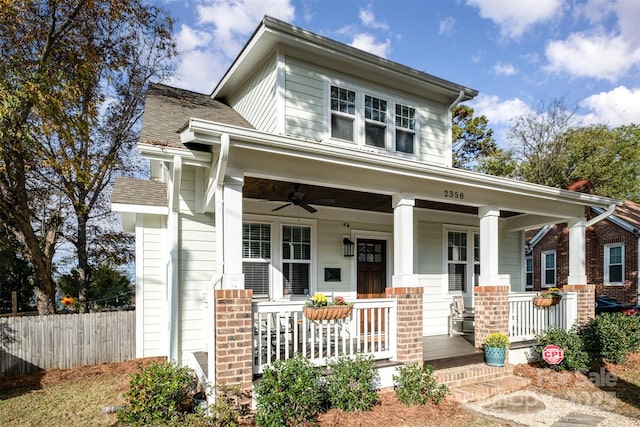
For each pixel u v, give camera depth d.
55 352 7.90
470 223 10.30
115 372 7.42
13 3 9.30
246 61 8.40
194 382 5.50
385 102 8.88
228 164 4.90
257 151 4.99
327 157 5.36
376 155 5.64
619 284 16.62
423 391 5.34
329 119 8.02
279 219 7.84
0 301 16.58
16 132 9.19
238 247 4.91
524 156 26.61
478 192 7.23
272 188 6.54
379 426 4.61
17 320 7.67
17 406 5.74
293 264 7.98
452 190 6.90
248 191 6.82
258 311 4.97
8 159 10.03
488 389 5.91
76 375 7.35
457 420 4.97
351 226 8.72
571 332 7.77
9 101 8.36
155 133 6.27
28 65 9.78
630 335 8.62
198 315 6.82
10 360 7.54
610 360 7.80
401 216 6.29
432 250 9.62
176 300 6.63
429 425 4.77
